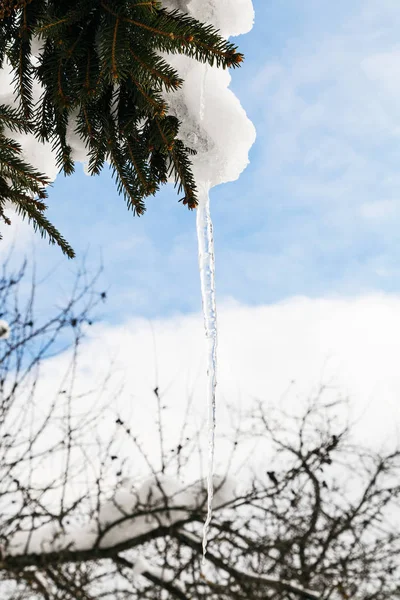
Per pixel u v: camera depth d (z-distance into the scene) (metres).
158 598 3.63
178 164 1.45
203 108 1.44
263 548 3.99
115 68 1.27
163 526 3.59
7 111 1.49
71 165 1.50
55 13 1.40
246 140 1.47
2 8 1.34
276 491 4.18
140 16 1.32
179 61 1.46
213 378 1.77
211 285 1.71
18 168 1.49
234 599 3.60
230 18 1.42
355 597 3.96
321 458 4.32
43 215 1.61
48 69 1.42
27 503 3.60
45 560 3.37
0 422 3.94
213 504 3.77
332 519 4.20
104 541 3.49
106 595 3.66
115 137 1.47
